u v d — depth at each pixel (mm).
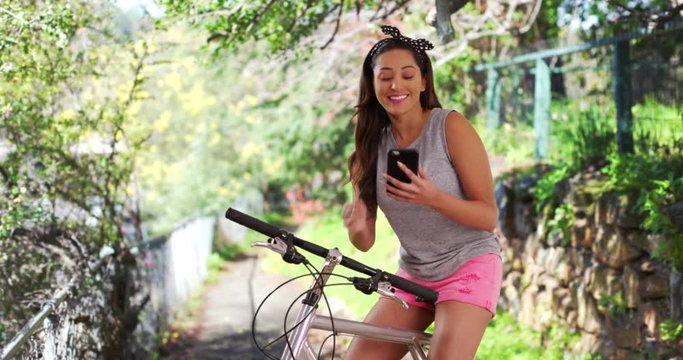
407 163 3531
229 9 7176
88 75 7281
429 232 3771
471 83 12602
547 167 9008
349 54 12820
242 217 3479
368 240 4023
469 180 3695
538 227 7941
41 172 6523
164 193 21484
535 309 7930
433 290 3555
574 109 8727
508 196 8883
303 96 17469
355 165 3982
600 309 6531
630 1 7207
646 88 7043
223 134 22344
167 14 6918
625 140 7375
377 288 3461
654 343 5641
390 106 3711
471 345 3586
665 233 5469
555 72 9352
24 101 6203
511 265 8828
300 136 20016
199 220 16281
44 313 4547
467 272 3703
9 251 6012
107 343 6566
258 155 22766
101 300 6488
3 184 6230
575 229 7062
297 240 3504
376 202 4023
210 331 10344
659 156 6656
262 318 11094
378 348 3854
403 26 11570
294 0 7418
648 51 6980
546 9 11109
